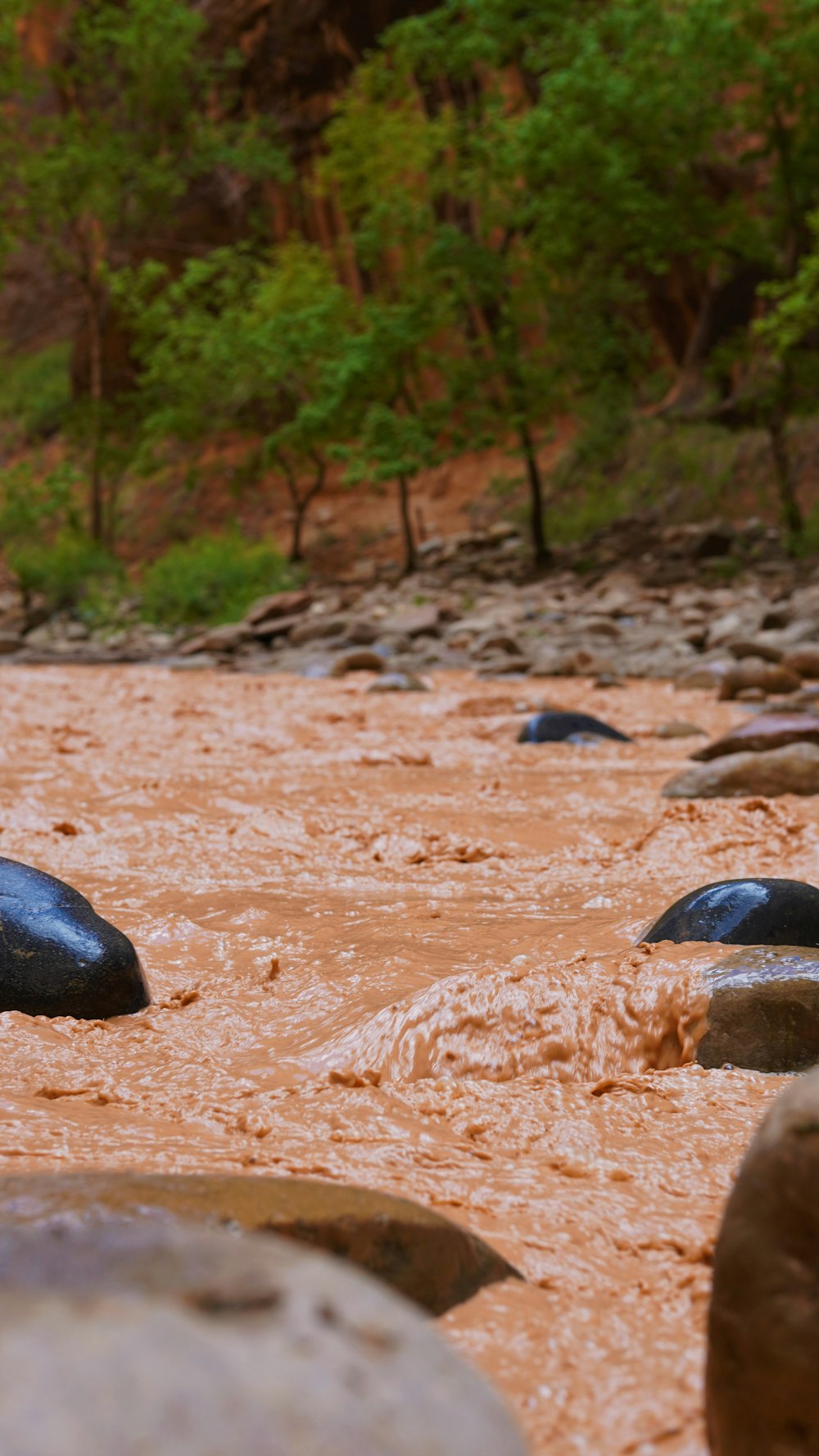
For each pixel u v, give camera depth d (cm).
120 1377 109
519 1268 207
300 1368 117
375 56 2753
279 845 562
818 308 1911
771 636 1486
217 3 3148
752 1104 281
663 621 1762
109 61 3198
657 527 2380
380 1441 113
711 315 2495
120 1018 349
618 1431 166
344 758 797
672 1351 183
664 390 2617
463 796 668
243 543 2591
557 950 381
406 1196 231
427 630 1809
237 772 749
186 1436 106
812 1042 306
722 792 641
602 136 2061
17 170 2898
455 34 2312
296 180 3053
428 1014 318
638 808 632
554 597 2070
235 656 1791
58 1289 142
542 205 2092
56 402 3600
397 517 2741
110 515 2881
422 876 509
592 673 1351
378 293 2636
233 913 440
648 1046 312
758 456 2384
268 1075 304
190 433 2617
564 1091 289
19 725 964
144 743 881
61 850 547
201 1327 119
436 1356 128
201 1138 260
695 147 2066
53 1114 273
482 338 2308
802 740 721
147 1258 143
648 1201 234
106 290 3141
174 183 2984
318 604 2152
